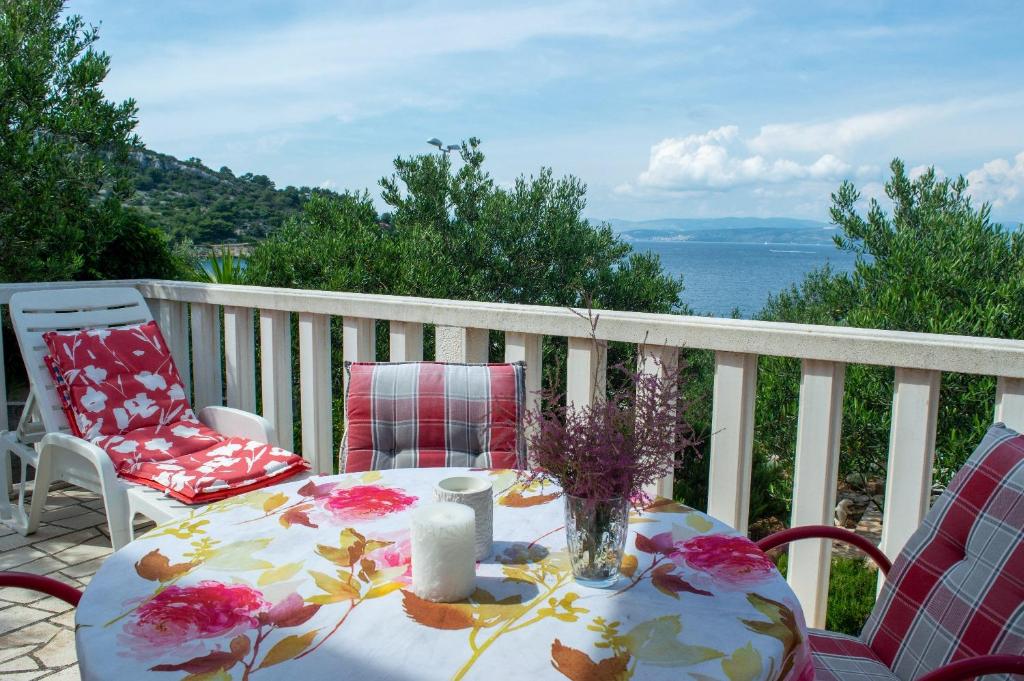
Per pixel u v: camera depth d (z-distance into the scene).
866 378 5.92
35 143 5.49
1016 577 1.30
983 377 5.50
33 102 5.38
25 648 2.26
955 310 6.16
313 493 1.69
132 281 3.78
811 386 2.12
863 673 1.48
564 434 1.20
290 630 1.09
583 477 1.18
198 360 3.64
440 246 9.68
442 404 2.16
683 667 1.00
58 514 3.34
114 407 3.02
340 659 1.02
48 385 3.02
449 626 1.11
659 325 2.29
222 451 2.85
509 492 1.71
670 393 1.21
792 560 2.21
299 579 1.26
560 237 10.45
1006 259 6.55
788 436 6.35
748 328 2.15
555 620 1.13
